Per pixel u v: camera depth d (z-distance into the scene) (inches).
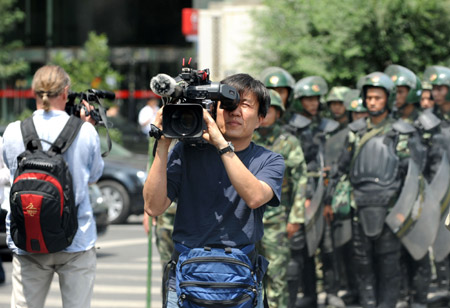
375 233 326.6
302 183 309.4
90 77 954.7
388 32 624.7
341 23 622.8
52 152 218.7
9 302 362.0
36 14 1439.5
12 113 1368.1
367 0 621.9
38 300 225.8
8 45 1316.4
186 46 1466.5
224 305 180.2
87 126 227.0
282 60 665.0
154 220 322.3
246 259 183.3
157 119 181.6
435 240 338.0
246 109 189.2
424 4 617.9
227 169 180.2
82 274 225.8
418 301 351.3
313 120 359.6
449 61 633.6
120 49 1471.5
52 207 211.3
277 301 303.7
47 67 229.1
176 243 189.3
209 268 180.9
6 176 238.1
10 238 224.4
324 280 364.8
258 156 191.9
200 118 175.5
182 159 188.9
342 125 392.8
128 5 1478.8
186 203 187.8
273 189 188.1
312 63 629.6
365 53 626.2
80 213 224.5
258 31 673.0
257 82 192.4
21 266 223.6
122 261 479.8
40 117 226.7
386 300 332.5
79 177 223.8
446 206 337.4
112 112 964.0
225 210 185.6
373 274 336.2
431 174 339.6
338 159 345.7
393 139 328.5
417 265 349.7
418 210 325.4
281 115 313.0
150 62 1467.8
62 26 1464.1
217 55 778.8
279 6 667.4
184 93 179.6
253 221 186.9
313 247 339.0
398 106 360.2
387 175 325.7
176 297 187.6
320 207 338.3
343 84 637.9
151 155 294.4
